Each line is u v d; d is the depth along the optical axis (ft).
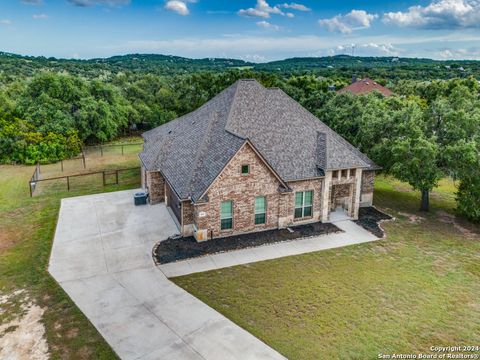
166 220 76.74
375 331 43.88
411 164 74.64
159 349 40.60
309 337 42.68
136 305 48.62
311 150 77.71
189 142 84.02
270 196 71.15
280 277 55.83
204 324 44.83
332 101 131.54
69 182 107.55
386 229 74.23
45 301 49.32
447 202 91.66
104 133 167.84
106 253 62.75
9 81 257.14
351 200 77.87
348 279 55.47
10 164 133.18
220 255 62.44
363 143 94.53
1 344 41.24
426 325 45.14
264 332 43.47
